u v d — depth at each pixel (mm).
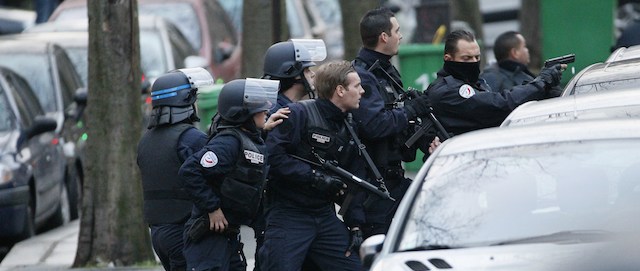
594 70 28156
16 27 82250
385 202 24016
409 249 18391
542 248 17500
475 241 18156
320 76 23422
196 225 23078
